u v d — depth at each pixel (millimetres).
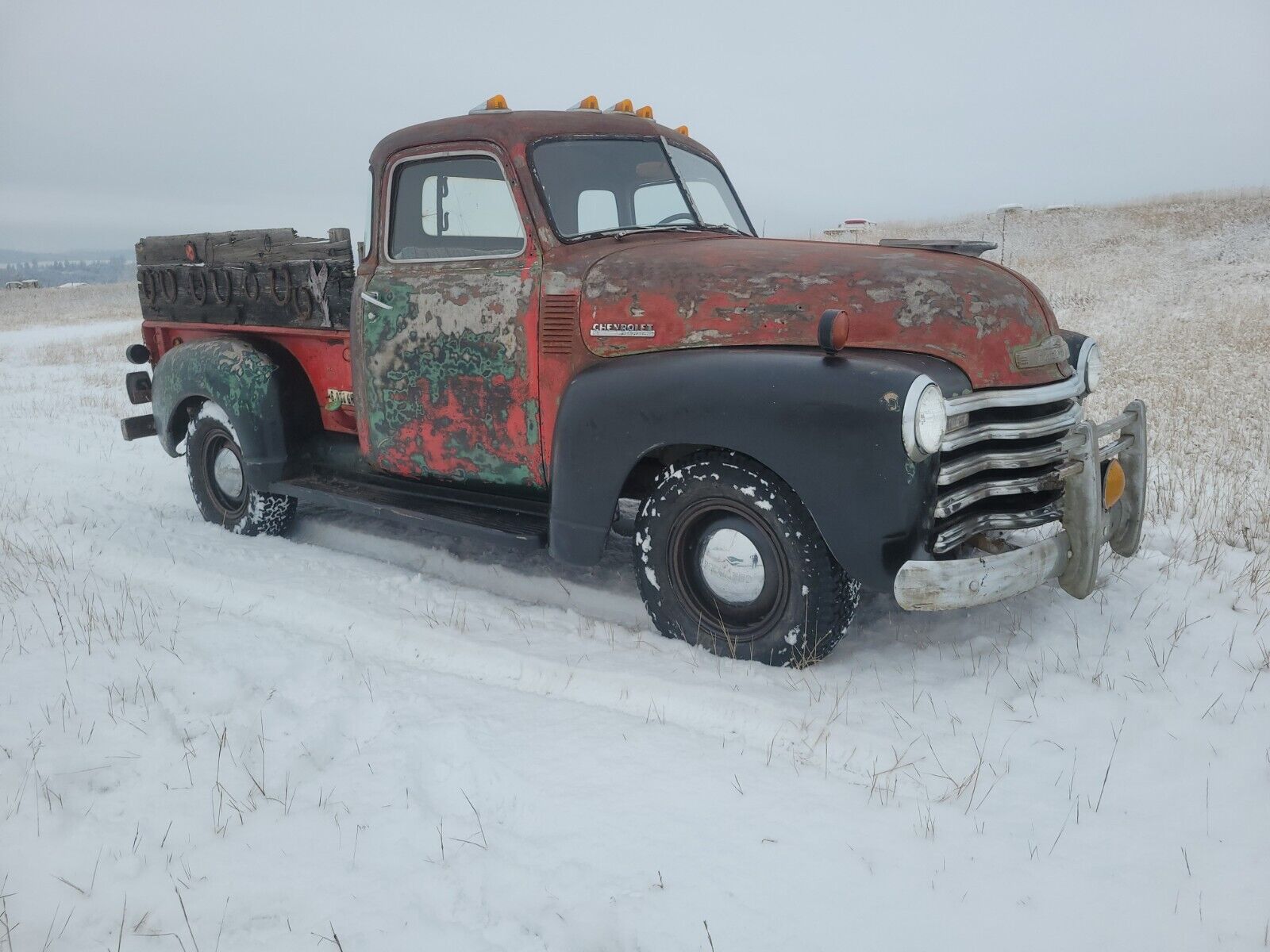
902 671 3582
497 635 4051
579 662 3711
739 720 3211
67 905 2410
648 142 4730
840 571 3500
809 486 3301
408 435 4680
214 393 5516
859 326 3510
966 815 2654
